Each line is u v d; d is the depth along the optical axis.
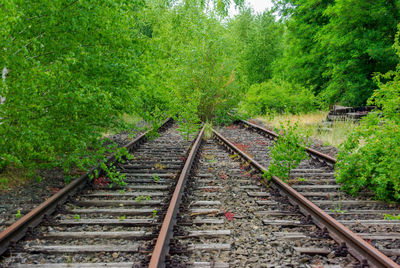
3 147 4.74
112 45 5.55
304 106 19.69
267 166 7.69
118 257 3.39
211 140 11.93
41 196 5.20
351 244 3.51
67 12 4.74
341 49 17.83
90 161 5.43
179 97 15.19
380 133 5.79
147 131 11.83
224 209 4.82
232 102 18.00
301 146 6.39
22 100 4.42
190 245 3.62
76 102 4.69
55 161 5.48
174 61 17.30
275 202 5.11
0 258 3.36
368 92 17.00
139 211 4.62
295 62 23.38
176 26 15.80
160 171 7.00
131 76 5.67
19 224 3.75
